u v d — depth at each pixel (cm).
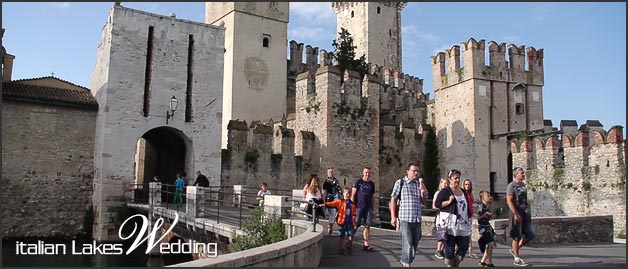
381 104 4647
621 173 2589
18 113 2855
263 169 3275
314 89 3878
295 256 1034
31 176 2861
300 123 3569
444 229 1077
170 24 3166
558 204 2933
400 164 3872
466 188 1189
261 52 4444
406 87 5362
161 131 3403
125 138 2944
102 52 3116
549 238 1884
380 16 6431
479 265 1245
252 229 1580
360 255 1385
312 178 1675
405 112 4497
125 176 2922
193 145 3128
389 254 1402
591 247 1759
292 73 4859
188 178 3097
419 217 1074
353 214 1417
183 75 3169
